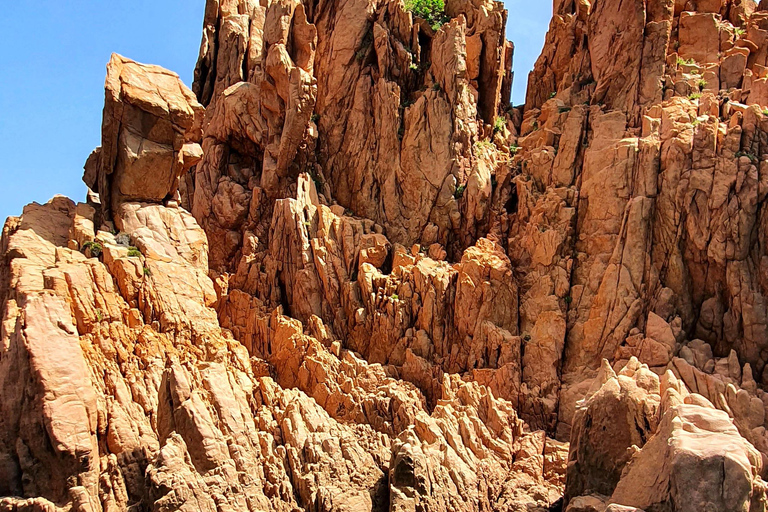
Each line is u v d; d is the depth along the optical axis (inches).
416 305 1384.1
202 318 1237.1
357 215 1578.5
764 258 1240.2
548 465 1178.6
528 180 1471.5
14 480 983.0
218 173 1644.9
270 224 1555.1
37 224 1261.1
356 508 1010.1
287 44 1657.2
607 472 1001.5
